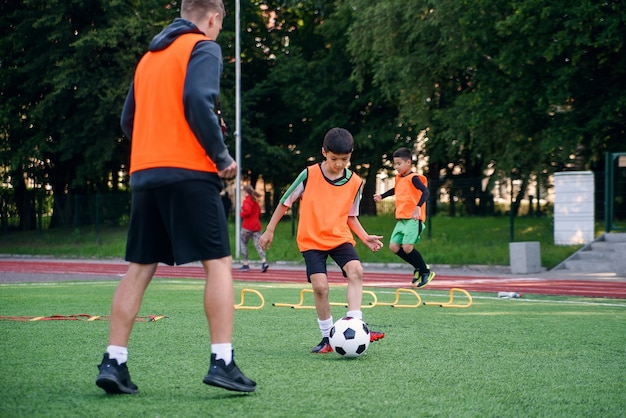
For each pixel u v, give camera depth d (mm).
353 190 6141
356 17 33531
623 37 22828
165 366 4969
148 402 3846
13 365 4957
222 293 3965
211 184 3979
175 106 3955
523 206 25453
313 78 41062
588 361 5410
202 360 5223
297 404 3852
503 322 8023
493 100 27219
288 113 43844
